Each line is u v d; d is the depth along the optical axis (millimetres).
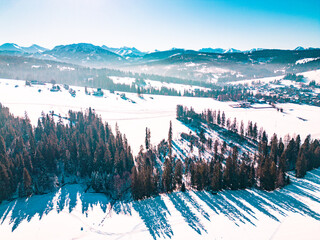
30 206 95125
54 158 126125
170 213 92125
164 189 109062
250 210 94562
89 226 84938
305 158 126625
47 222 86250
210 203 99062
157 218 89312
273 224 86500
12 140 145875
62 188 109875
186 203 98812
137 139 186875
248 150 173000
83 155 124562
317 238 79500
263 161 130375
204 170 108938
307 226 85250
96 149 133000
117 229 83438
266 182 108438
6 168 105125
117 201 100375
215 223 86688
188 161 135625
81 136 148250
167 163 116125
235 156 135250
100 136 166375
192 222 87125
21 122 173000
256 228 84250
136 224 85938
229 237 79938
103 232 81938
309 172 130750
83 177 120938
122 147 142875
